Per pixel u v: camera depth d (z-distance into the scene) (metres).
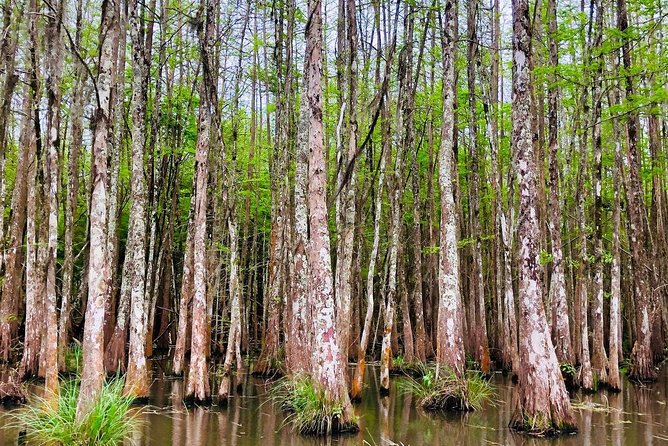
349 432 10.79
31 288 16.23
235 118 23.45
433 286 26.95
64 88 18.06
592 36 20.30
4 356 18.20
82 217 26.48
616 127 17.92
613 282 17.06
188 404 13.34
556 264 17.39
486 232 27.98
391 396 15.32
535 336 11.23
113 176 19.14
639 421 12.27
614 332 16.58
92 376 8.76
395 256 16.12
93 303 8.91
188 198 30.14
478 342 21.50
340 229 15.06
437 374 14.16
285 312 19.19
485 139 25.97
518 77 11.98
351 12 15.38
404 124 21.12
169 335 25.38
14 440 9.40
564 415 10.97
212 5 15.52
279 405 13.55
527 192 11.65
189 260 17.80
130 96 25.34
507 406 14.06
